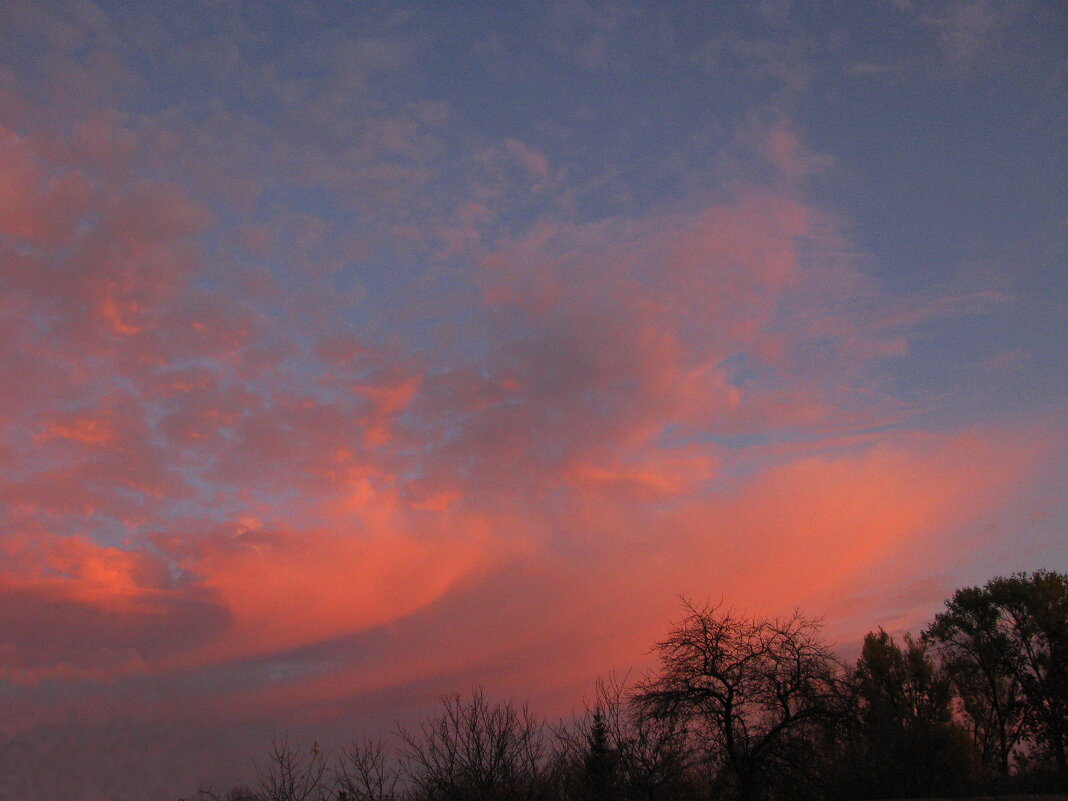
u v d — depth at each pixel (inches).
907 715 1445.6
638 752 862.5
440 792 791.1
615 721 876.6
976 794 1179.9
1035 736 1581.0
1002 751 1598.2
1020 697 1627.7
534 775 813.2
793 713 1003.3
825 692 1009.5
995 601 1700.3
